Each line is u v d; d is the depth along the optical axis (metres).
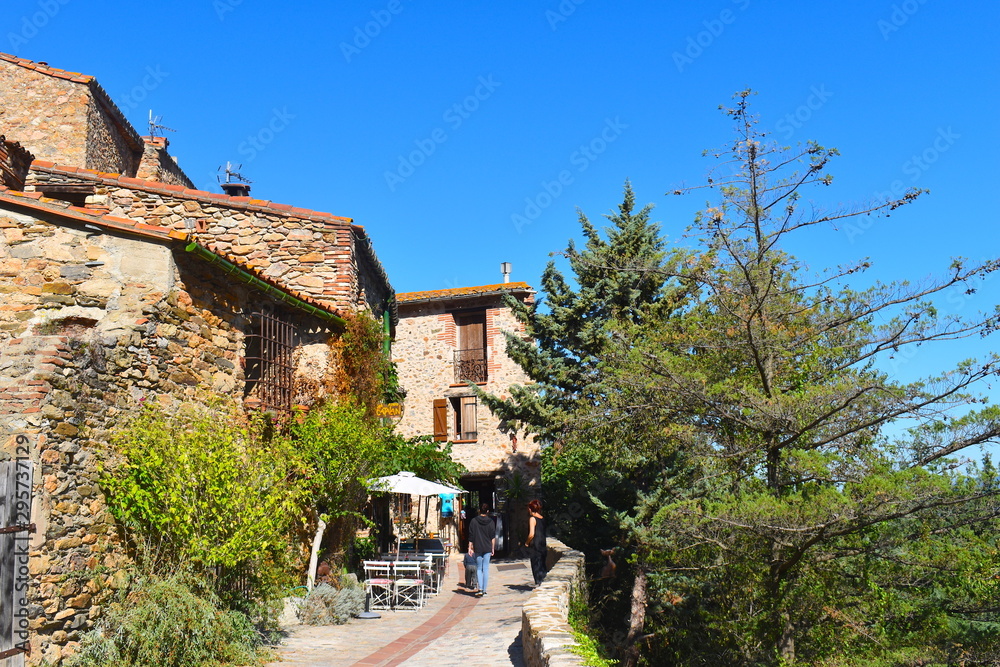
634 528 15.05
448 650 9.04
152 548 8.34
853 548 9.76
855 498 9.24
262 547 8.48
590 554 19.14
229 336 10.77
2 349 7.47
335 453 11.41
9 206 8.90
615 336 11.99
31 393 7.29
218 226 13.98
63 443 7.49
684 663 15.29
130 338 8.73
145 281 9.20
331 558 12.70
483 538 14.65
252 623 9.23
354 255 14.53
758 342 10.34
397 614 12.16
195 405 9.70
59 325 8.75
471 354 24.70
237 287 11.05
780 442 10.23
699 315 11.65
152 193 14.01
